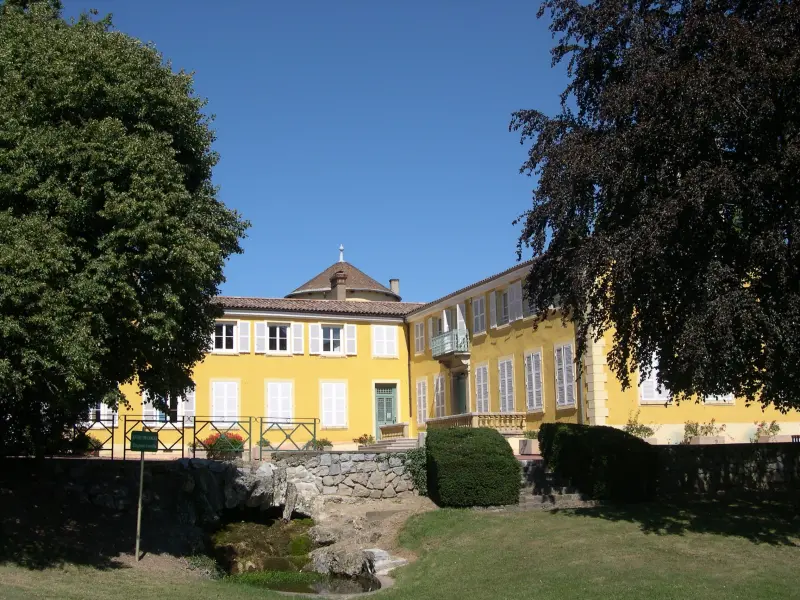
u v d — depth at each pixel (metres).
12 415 17.25
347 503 21.23
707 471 20.19
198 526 19.14
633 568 13.09
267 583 15.98
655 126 14.79
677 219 14.29
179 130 15.41
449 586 13.43
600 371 24.52
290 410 35.75
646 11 16.56
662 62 15.34
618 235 15.14
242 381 35.19
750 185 14.00
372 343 37.94
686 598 11.38
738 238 14.94
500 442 20.11
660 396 24.94
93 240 13.73
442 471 19.95
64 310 12.45
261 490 20.42
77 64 13.90
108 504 17.69
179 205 14.49
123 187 13.73
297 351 36.38
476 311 32.66
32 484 17.55
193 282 14.57
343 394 36.84
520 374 28.92
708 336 13.71
